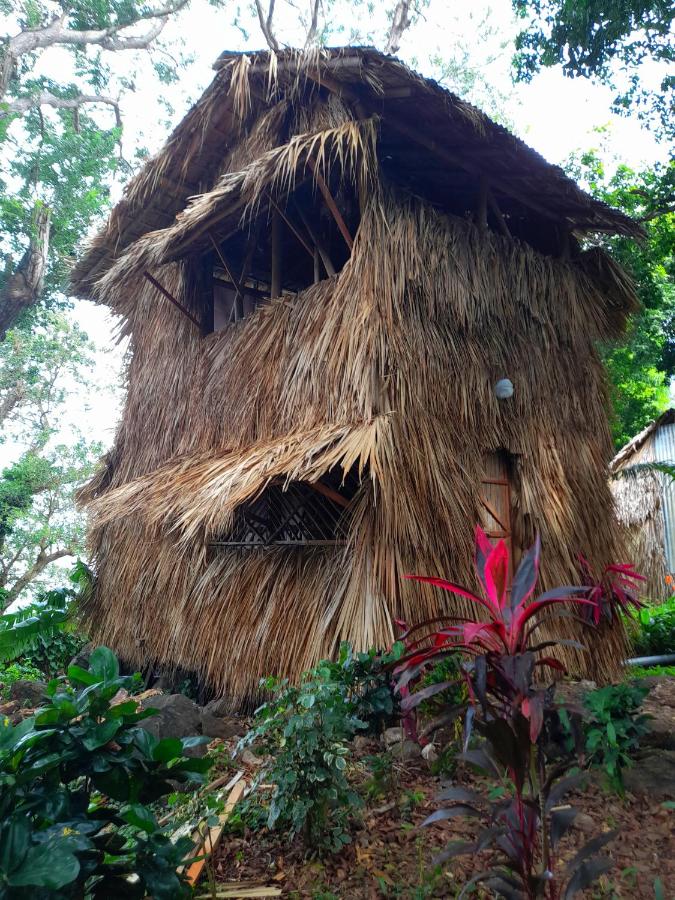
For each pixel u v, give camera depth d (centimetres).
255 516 574
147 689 745
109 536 827
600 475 660
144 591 707
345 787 316
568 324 657
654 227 1235
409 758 407
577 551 604
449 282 558
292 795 310
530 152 561
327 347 543
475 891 271
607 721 374
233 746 451
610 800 356
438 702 414
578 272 684
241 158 686
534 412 616
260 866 307
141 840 227
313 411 543
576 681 553
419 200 566
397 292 524
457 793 231
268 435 589
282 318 619
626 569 419
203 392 707
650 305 1238
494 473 600
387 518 466
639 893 270
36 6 1681
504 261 607
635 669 695
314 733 309
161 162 713
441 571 493
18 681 673
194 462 647
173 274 815
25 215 1633
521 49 1126
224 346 692
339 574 510
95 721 222
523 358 616
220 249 692
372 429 474
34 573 1925
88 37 1772
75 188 1786
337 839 308
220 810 320
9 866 178
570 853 300
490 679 217
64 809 206
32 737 202
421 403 524
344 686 401
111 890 218
